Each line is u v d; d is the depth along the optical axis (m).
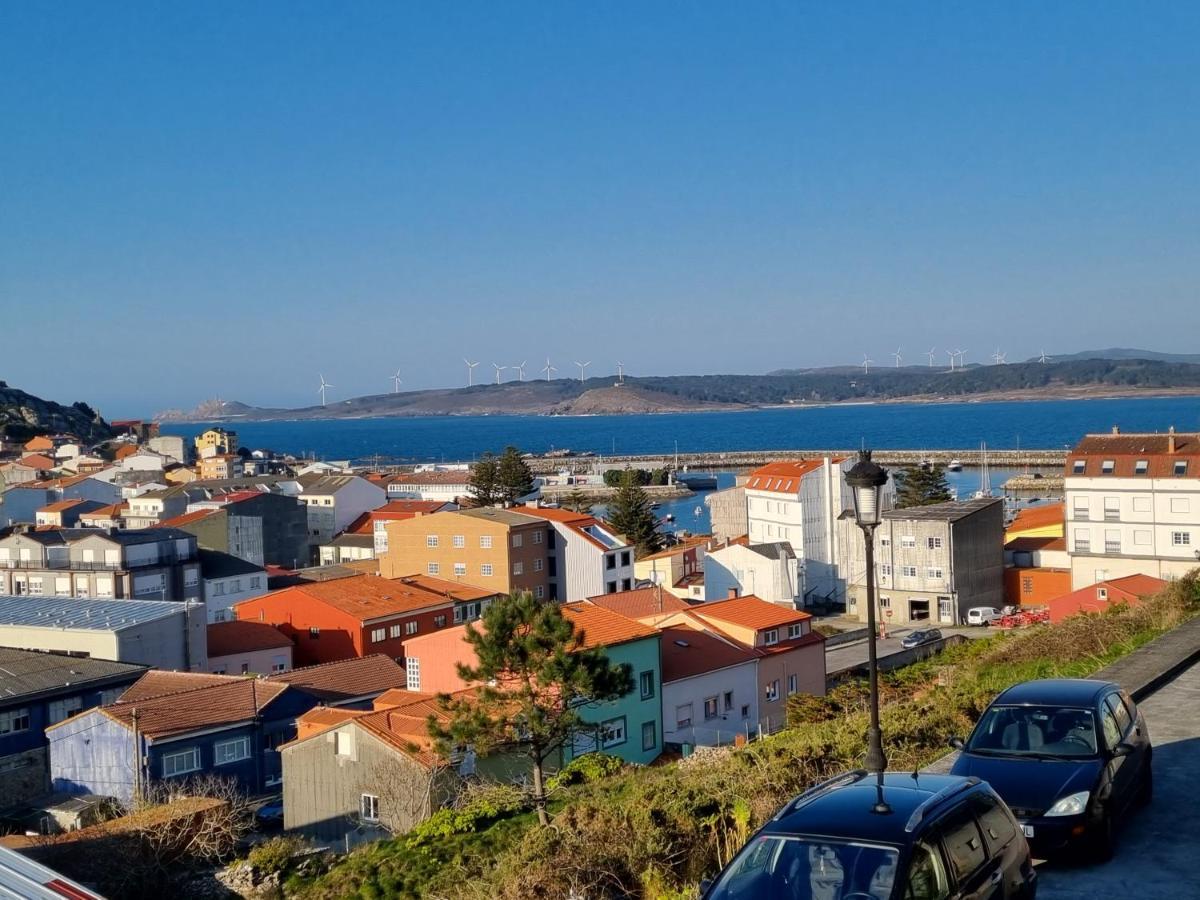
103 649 63.94
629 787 24.62
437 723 30.75
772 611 59.56
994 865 10.18
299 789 40.25
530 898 15.42
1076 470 89.06
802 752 18.64
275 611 77.19
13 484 154.12
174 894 33.47
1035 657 30.98
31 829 44.84
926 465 133.12
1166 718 19.67
